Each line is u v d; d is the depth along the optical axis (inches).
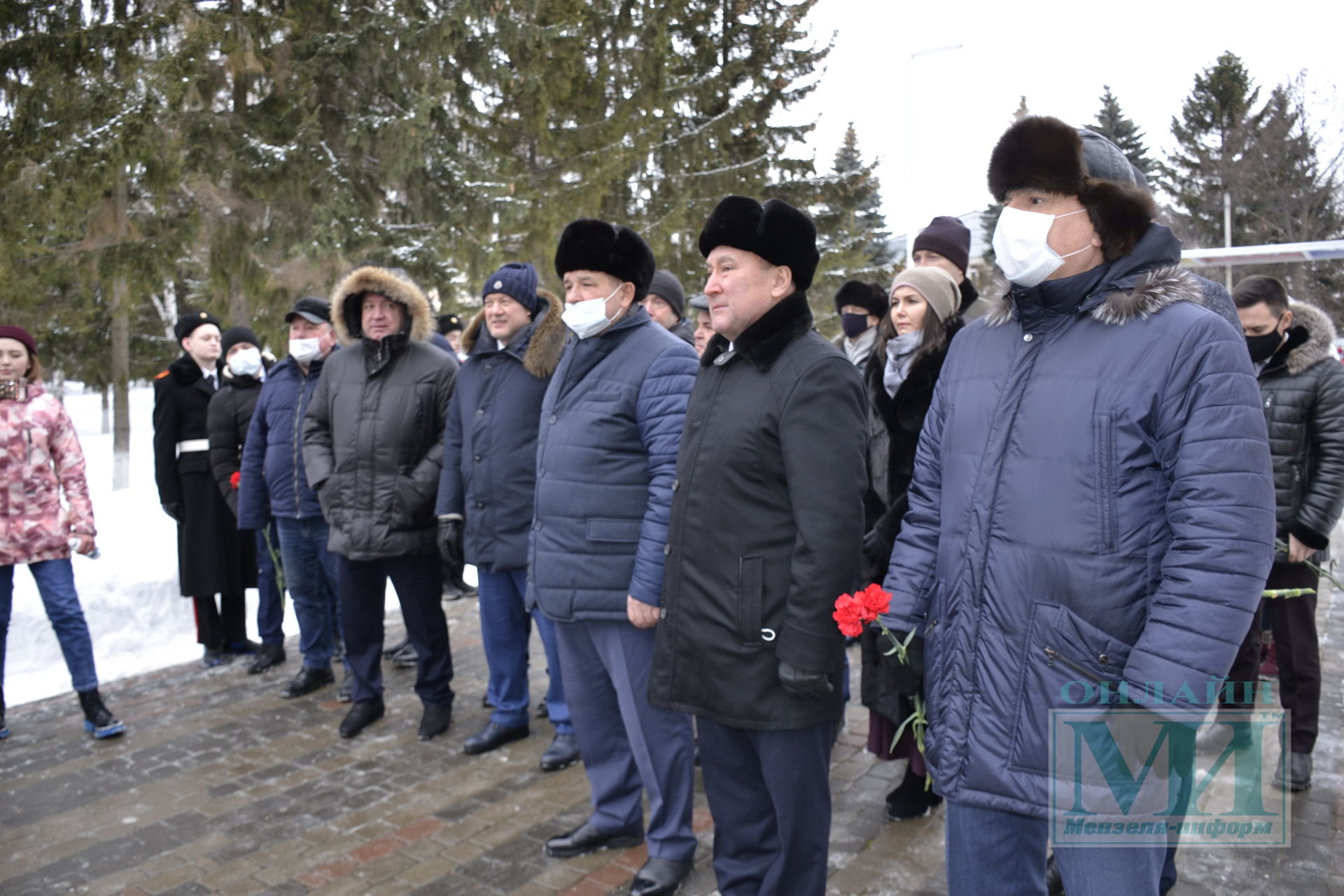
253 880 116.0
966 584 69.7
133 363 701.3
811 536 81.2
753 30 735.7
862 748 153.3
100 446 682.2
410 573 161.2
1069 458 65.1
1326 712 165.5
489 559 147.5
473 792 139.9
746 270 86.8
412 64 420.8
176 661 213.2
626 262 116.2
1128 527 63.1
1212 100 945.5
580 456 115.7
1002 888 70.1
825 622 81.0
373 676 167.9
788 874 87.6
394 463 158.2
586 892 110.7
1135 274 66.7
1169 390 62.5
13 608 201.3
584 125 555.8
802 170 749.9
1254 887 107.0
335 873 117.0
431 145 430.0
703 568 88.4
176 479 203.9
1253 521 59.1
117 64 363.6
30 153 351.6
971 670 69.0
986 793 67.6
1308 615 132.7
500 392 146.8
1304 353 134.5
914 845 119.0
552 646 145.6
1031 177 66.9
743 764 91.1
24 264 372.8
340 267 394.0
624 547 113.6
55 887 116.0
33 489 163.5
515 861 118.6
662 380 111.7
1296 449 134.0
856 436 84.3
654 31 557.9
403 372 161.9
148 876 117.9
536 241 514.9
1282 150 789.9
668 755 109.3
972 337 76.1
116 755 157.9
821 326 743.7
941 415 77.8
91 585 213.0
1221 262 259.8
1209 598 58.2
